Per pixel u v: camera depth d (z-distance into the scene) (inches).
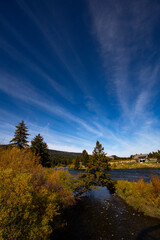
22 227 137.4
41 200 199.3
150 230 240.5
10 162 254.2
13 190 146.1
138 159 3292.3
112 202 422.3
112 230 247.3
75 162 2844.5
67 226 261.3
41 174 294.8
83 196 498.3
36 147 800.9
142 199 378.3
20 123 967.6
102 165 571.5
